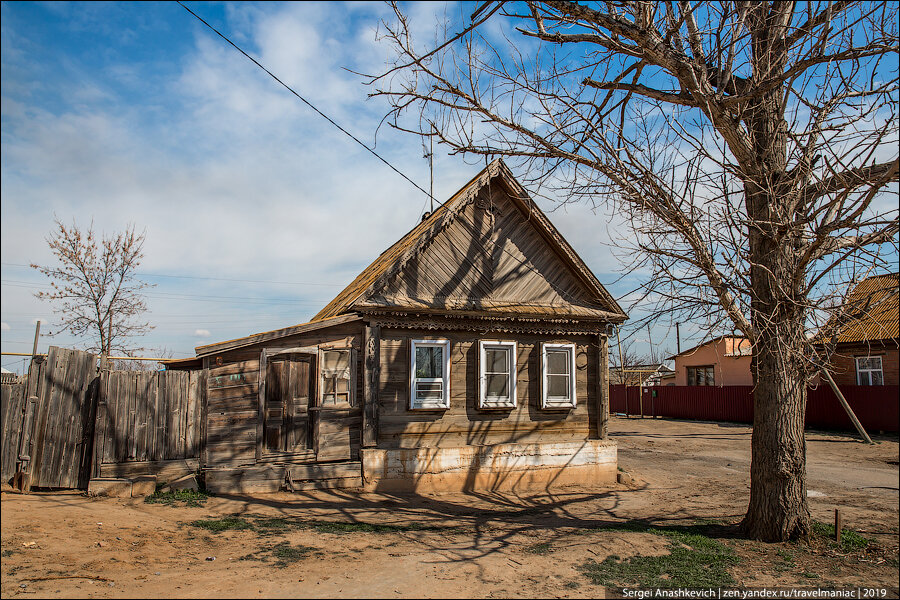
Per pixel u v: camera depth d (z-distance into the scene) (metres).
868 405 26.67
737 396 34.03
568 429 14.65
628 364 45.38
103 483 10.35
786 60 8.89
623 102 10.27
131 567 6.71
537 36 9.24
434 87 9.50
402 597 6.11
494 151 9.66
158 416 11.32
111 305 27.94
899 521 10.15
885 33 7.58
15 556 6.69
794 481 8.70
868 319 8.34
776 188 8.63
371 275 16.00
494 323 13.99
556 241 14.81
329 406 12.45
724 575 7.11
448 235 14.05
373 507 11.20
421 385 13.24
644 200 8.59
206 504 10.36
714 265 8.62
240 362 11.94
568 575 7.04
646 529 9.63
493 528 9.80
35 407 10.53
